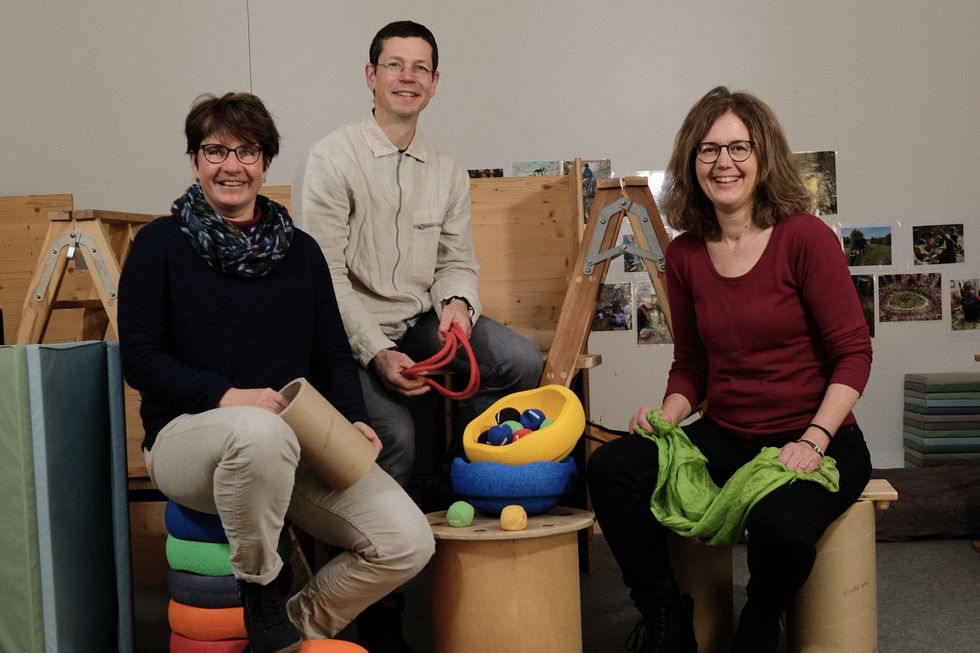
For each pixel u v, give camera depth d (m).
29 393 1.88
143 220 2.76
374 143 2.41
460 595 1.99
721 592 2.15
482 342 2.44
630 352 3.93
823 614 1.96
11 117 3.89
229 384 1.82
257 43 3.88
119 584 2.13
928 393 3.65
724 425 2.07
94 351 2.08
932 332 3.89
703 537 1.93
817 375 2.00
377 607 2.14
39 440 1.88
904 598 2.61
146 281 1.89
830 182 3.89
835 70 3.88
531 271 2.97
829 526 1.95
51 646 1.89
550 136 3.90
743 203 2.01
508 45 3.89
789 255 1.97
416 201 2.44
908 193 3.89
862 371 1.91
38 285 2.53
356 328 2.26
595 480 1.97
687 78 3.89
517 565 1.96
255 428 1.67
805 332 1.99
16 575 1.88
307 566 2.34
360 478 1.87
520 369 2.43
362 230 2.40
